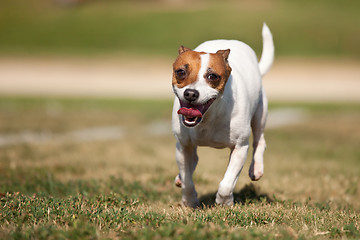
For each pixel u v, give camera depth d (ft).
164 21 145.89
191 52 14.39
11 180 22.97
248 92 16.99
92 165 28.76
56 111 61.82
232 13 148.66
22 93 81.30
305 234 13.38
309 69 110.73
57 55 125.49
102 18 153.17
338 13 155.63
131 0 176.96
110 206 16.96
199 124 15.51
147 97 81.30
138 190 22.02
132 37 138.82
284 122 58.13
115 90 89.30
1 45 135.74
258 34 132.98
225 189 16.38
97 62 118.42
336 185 24.95
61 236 12.09
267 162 32.37
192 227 12.84
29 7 172.86
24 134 42.70
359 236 13.34
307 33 134.21
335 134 48.24
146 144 39.17
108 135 44.88
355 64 115.96
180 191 22.86
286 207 17.98
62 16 157.99
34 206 15.35
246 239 12.12
